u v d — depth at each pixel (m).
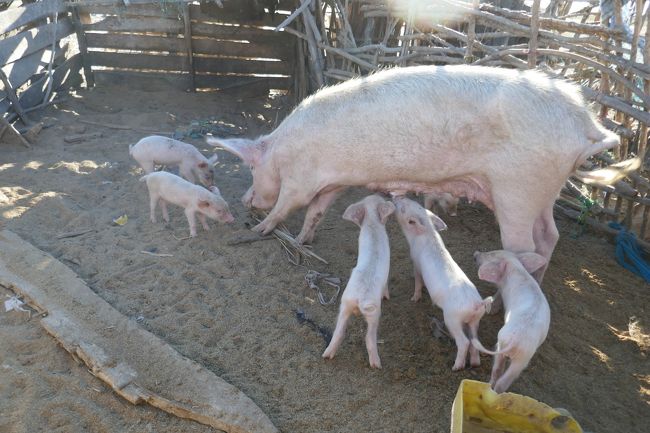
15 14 3.16
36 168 2.60
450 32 2.62
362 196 2.66
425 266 1.63
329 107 1.86
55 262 1.86
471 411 1.22
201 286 1.83
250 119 3.65
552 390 1.55
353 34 3.47
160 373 1.45
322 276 1.92
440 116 1.71
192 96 3.90
